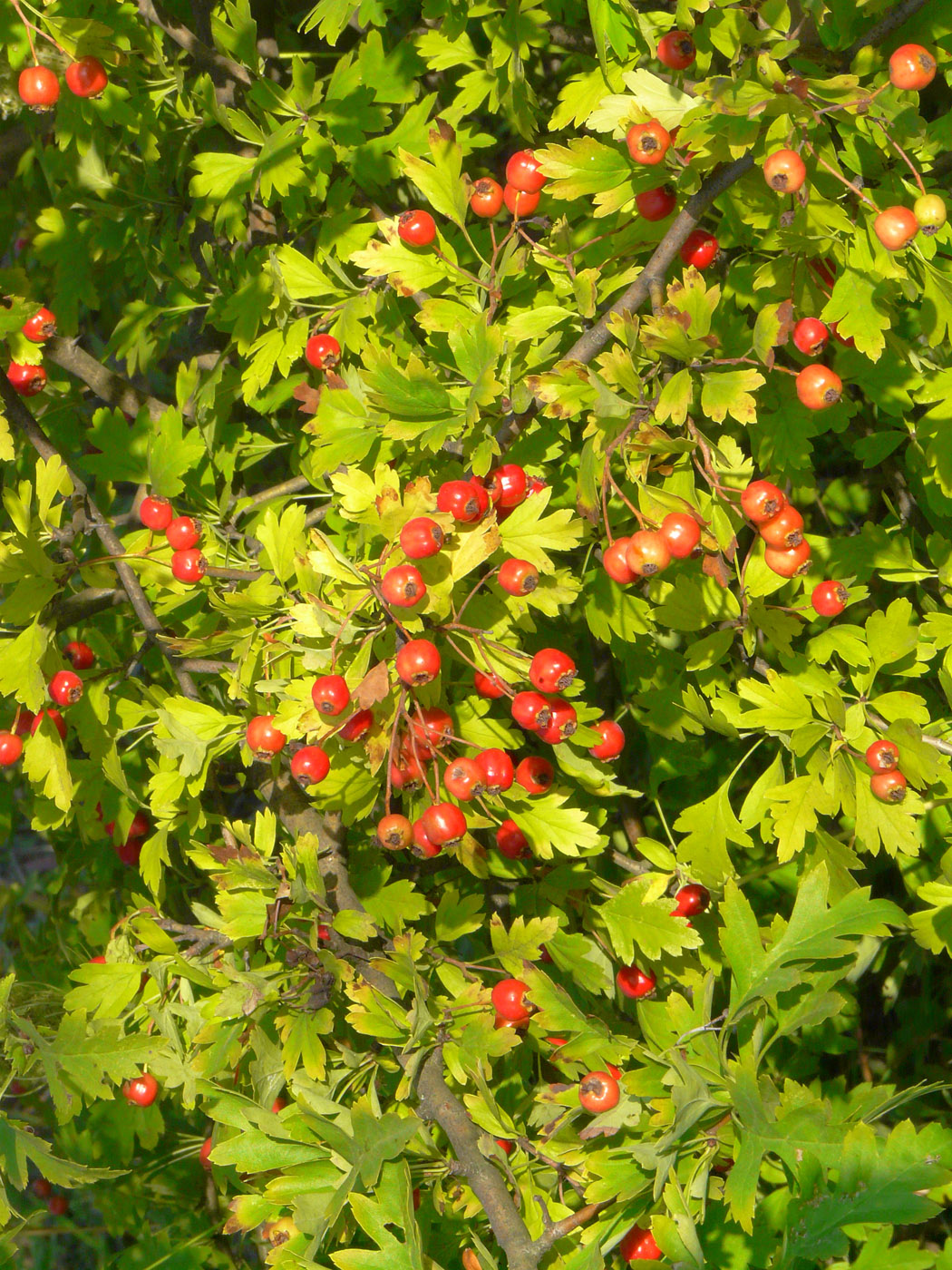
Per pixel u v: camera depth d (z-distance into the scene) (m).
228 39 2.68
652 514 2.03
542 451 2.56
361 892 2.47
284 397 2.85
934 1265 1.51
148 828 3.00
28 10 2.52
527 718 2.04
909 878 2.94
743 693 2.20
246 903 2.18
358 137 2.73
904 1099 1.72
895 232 1.86
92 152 3.25
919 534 2.97
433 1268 1.91
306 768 2.11
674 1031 2.27
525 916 2.90
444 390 2.14
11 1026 2.47
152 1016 2.46
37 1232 4.22
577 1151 2.04
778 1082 3.11
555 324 2.22
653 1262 1.73
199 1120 3.79
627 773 3.26
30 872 6.23
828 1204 1.58
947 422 2.36
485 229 2.79
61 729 2.56
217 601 2.31
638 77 2.02
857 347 1.96
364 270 2.73
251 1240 3.51
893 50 2.17
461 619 2.16
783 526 2.06
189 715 2.45
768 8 2.00
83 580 2.64
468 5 2.67
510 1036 2.06
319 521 3.02
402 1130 1.96
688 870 2.47
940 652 2.81
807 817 2.13
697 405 2.28
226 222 2.85
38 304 2.73
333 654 2.01
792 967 1.88
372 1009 2.09
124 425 2.82
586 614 2.68
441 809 2.04
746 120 1.87
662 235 2.21
